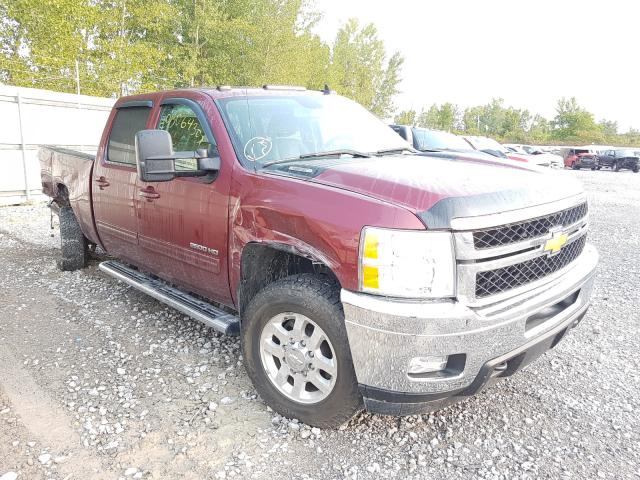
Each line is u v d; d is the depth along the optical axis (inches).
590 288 122.5
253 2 1234.6
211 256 130.8
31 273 230.1
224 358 148.3
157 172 119.2
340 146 144.2
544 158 777.6
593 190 760.3
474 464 103.1
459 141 456.4
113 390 130.4
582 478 99.0
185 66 1124.5
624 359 150.6
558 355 153.0
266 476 99.1
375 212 94.8
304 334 109.3
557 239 105.3
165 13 1043.9
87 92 869.2
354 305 94.0
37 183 464.8
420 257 90.6
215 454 105.5
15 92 437.1
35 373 139.2
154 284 164.1
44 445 108.0
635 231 375.6
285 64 1269.7
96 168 183.5
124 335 163.6
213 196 127.6
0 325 171.0
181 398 126.8
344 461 103.7
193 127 140.4
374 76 2393.0
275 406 116.9
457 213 91.2
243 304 125.6
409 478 99.0
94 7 872.9
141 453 105.7
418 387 93.8
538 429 115.0
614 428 115.5
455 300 91.9
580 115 3068.4
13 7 788.0
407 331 90.0
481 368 95.3
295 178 113.1
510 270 98.2
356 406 104.1
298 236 105.4
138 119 166.1
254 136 132.6
